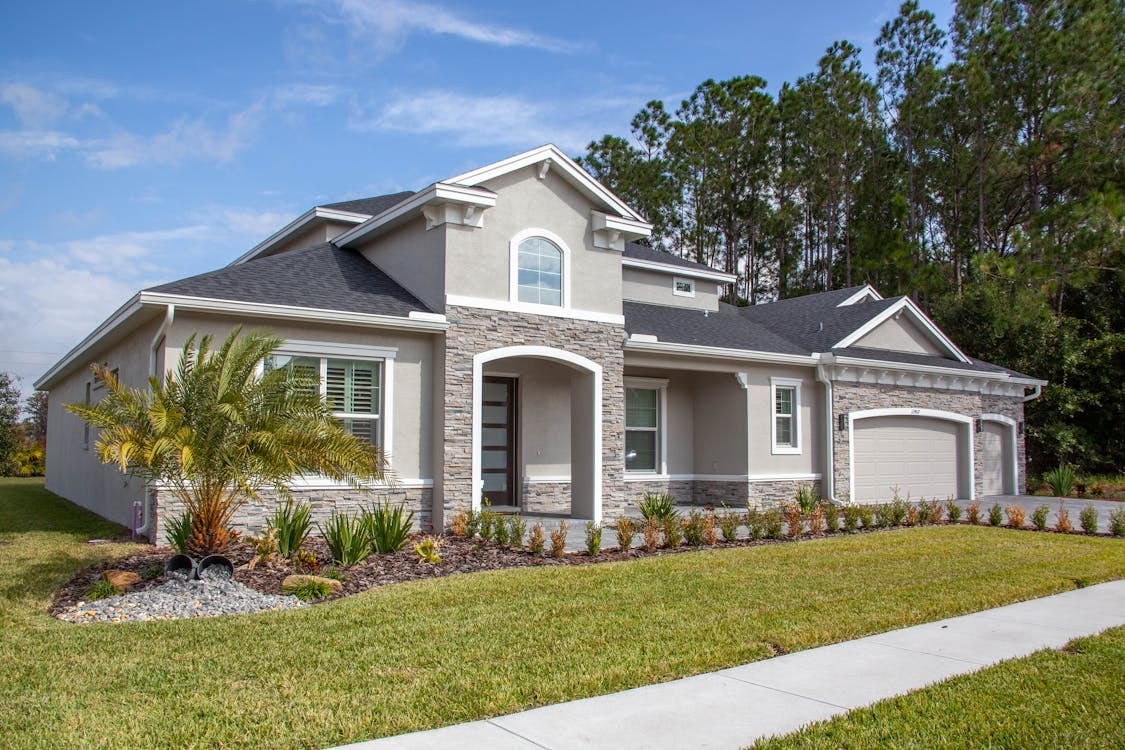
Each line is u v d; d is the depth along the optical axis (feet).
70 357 59.31
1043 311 77.10
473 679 19.34
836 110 126.82
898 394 70.33
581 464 52.80
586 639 23.07
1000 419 81.00
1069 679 20.07
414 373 46.24
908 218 122.93
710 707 17.88
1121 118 93.91
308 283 46.39
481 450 51.11
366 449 33.50
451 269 46.34
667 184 136.67
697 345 57.88
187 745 15.34
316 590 28.76
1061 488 79.77
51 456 78.43
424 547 35.50
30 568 32.22
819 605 27.91
